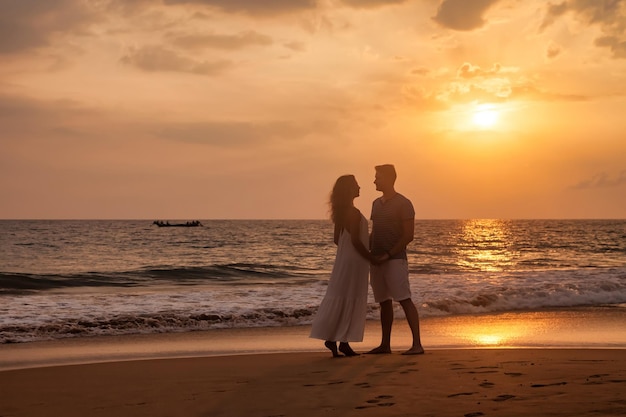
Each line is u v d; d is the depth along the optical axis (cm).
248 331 988
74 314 1088
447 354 702
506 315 1190
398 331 974
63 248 5028
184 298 1355
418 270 2759
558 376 544
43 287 1952
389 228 711
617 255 4225
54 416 443
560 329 998
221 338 910
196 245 5588
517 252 4556
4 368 676
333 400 470
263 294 1438
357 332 692
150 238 7062
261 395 497
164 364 671
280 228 12262
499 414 409
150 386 547
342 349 711
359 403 457
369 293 1426
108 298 1350
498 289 1491
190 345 845
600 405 429
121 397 503
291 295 1417
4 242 5819
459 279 1842
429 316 1183
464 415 410
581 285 1580
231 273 2594
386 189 719
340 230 704
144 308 1177
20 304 1228
